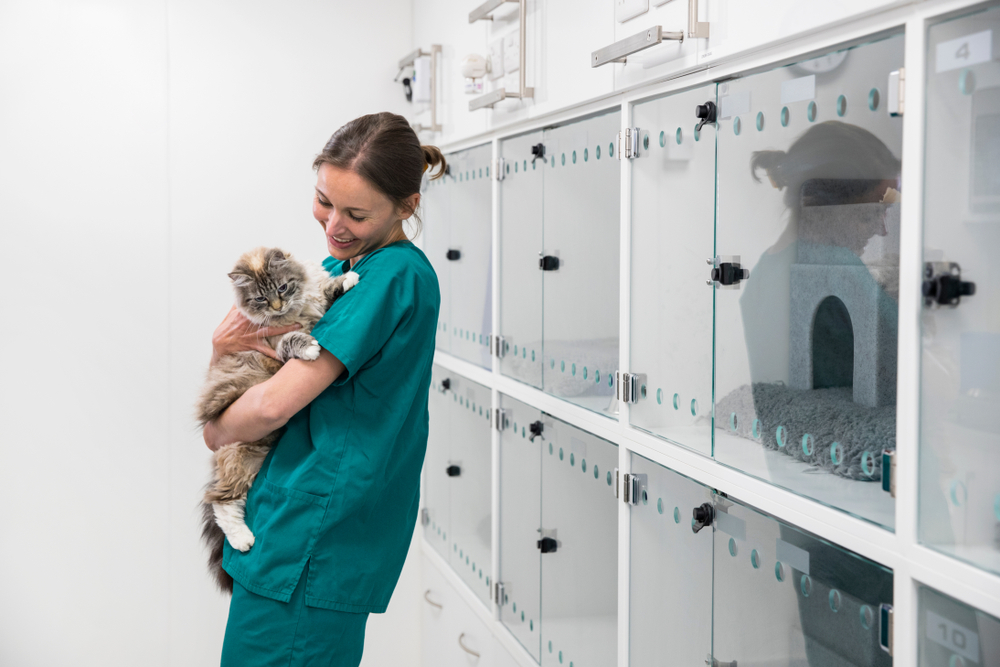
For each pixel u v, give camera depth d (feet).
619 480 5.10
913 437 2.99
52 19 7.45
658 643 4.81
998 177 2.65
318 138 8.43
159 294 8.01
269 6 8.13
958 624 2.87
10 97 7.38
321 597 4.09
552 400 6.01
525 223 6.39
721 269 4.10
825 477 3.48
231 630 4.15
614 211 5.10
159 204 7.93
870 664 3.25
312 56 8.34
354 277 4.35
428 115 8.24
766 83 3.73
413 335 4.34
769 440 3.83
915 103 2.92
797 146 3.54
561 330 5.87
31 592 7.86
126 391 7.99
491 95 6.07
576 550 5.74
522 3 5.79
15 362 7.62
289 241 8.41
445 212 8.34
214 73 8.00
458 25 7.38
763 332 3.83
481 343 7.46
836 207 3.34
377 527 4.38
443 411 8.64
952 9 2.76
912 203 2.95
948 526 2.90
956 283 2.81
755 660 3.94
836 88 3.31
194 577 8.35
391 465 4.35
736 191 3.97
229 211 8.17
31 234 7.56
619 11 4.71
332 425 4.13
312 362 3.95
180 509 8.25
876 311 3.17
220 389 4.25
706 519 4.29
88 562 8.02
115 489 8.04
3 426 7.64
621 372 5.04
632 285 4.96
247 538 4.20
